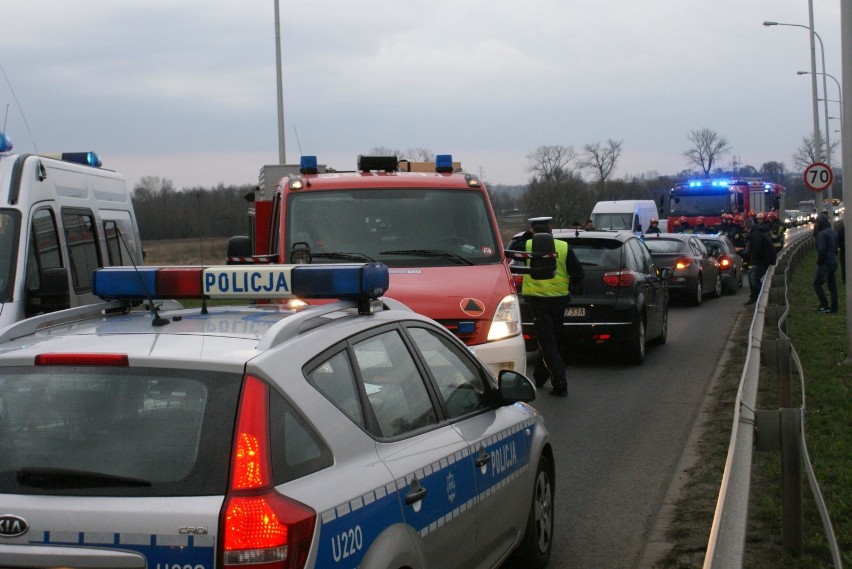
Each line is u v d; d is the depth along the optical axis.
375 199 9.31
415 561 3.68
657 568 5.43
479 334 8.20
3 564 3.00
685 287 22.11
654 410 10.21
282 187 9.49
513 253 9.63
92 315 4.19
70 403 3.23
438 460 4.01
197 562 2.93
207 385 3.19
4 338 3.68
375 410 3.78
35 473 3.09
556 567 5.58
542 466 5.56
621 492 7.11
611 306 12.98
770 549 5.49
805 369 11.76
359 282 4.00
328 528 3.12
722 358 14.04
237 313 4.14
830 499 6.34
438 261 8.91
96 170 10.55
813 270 32.38
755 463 7.24
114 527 2.96
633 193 73.88
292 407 3.26
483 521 4.50
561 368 11.09
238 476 3.02
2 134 8.70
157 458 3.08
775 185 52.78
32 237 8.30
